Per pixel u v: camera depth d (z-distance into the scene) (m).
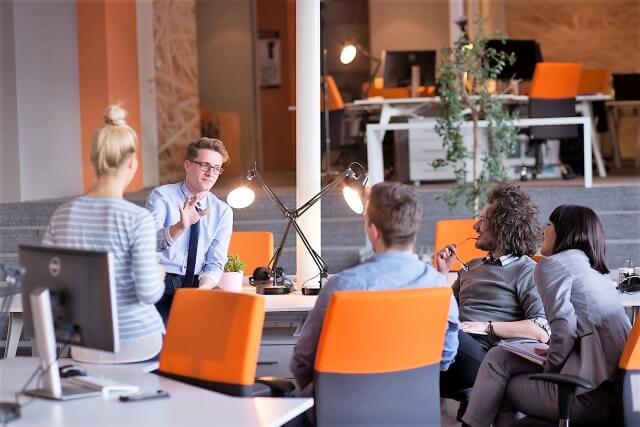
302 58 5.34
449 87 8.60
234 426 2.75
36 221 8.93
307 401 3.02
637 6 15.40
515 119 8.71
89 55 10.66
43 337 3.04
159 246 4.44
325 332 3.14
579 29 15.56
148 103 12.62
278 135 18.69
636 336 3.67
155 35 12.99
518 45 10.65
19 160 9.09
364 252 8.54
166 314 4.75
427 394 3.31
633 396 3.71
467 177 10.30
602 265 4.09
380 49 15.95
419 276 3.42
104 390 3.09
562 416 3.65
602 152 14.30
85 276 3.04
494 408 4.11
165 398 3.05
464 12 14.59
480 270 4.69
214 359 3.35
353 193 4.86
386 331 3.19
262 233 5.84
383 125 9.11
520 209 4.61
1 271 3.01
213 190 11.32
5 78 9.02
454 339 3.73
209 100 16.69
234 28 16.58
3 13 8.98
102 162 3.45
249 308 3.27
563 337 3.87
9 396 3.08
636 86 12.62
